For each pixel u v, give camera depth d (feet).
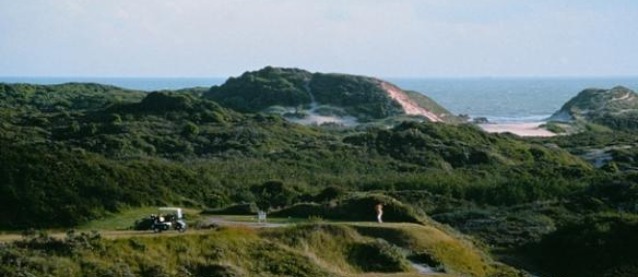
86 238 95.30
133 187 163.84
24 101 435.94
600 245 148.36
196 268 96.37
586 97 608.60
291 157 269.23
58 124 318.86
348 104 488.85
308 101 490.08
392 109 486.38
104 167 166.20
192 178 187.11
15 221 134.00
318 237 111.86
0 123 298.97
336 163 264.11
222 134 305.32
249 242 105.50
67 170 155.74
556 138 408.46
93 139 275.39
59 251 91.97
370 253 111.86
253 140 299.38
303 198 180.86
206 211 151.84
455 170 266.16
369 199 140.26
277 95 490.08
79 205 143.74
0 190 140.26
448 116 538.06
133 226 123.75
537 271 145.18
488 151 296.30
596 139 397.60
